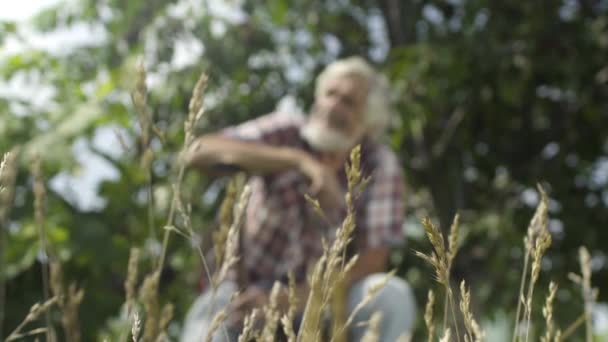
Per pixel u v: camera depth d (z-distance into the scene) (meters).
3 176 0.66
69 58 3.98
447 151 4.78
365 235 2.25
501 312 4.31
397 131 4.43
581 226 4.75
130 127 3.00
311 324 0.61
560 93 5.04
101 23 4.36
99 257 2.55
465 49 4.60
